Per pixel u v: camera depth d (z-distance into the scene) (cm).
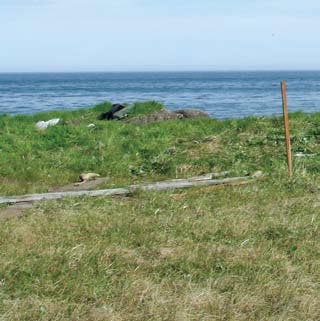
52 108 6184
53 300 650
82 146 1838
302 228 925
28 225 942
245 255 796
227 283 700
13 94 10800
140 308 631
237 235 887
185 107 5691
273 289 678
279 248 834
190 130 2030
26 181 1431
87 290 675
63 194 1185
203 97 8288
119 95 9694
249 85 15562
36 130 2055
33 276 716
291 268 747
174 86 15462
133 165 1580
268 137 1819
